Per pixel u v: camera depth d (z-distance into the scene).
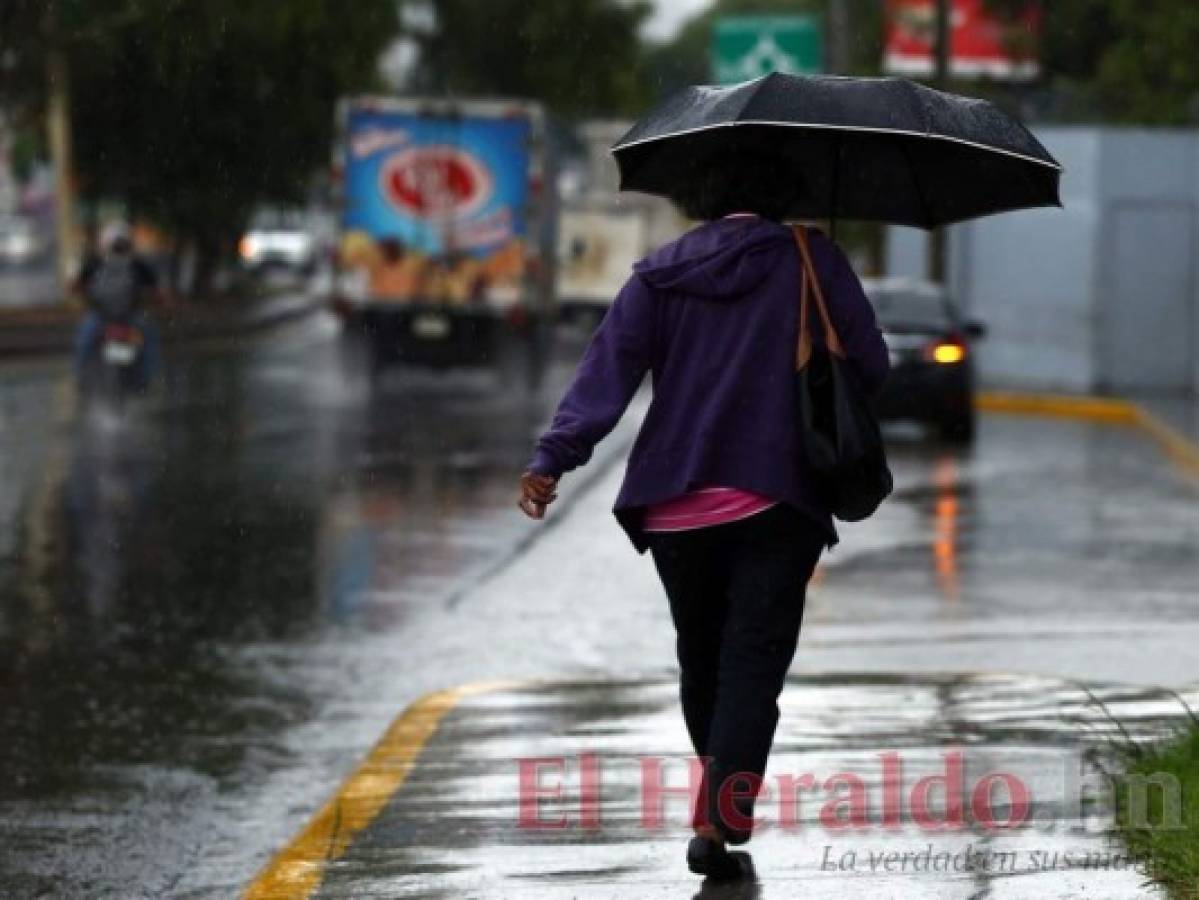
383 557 38.47
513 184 86.56
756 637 15.64
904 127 15.80
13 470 51.25
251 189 130.75
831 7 103.94
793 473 15.57
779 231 15.86
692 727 16.73
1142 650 28.58
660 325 15.83
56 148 126.00
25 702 26.09
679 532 15.75
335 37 123.50
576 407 15.63
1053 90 105.50
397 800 19.45
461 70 177.00
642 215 141.50
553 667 28.27
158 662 28.61
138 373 66.19
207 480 49.94
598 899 15.63
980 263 97.31
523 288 86.81
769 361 15.66
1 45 103.75
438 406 75.19
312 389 82.88
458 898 15.86
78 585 34.72
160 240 168.88
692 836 17.75
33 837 19.95
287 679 27.56
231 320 134.62
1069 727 21.89
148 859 19.17
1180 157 91.38
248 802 21.36
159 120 120.00
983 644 29.27
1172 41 98.75
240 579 35.66
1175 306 91.62
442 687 27.02
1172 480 55.22
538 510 15.77
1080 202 91.81
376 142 86.88
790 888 15.72
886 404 64.75
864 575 36.81
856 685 24.86
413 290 86.81
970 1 101.69
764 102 15.84
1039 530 43.66
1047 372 93.69
